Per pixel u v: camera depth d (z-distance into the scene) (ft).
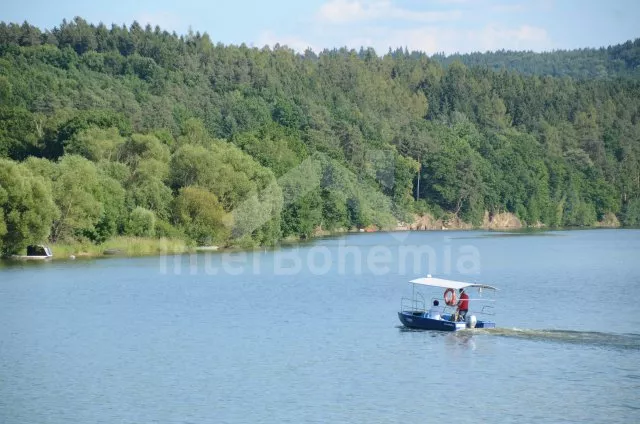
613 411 224.74
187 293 414.62
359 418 218.38
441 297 414.41
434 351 285.23
